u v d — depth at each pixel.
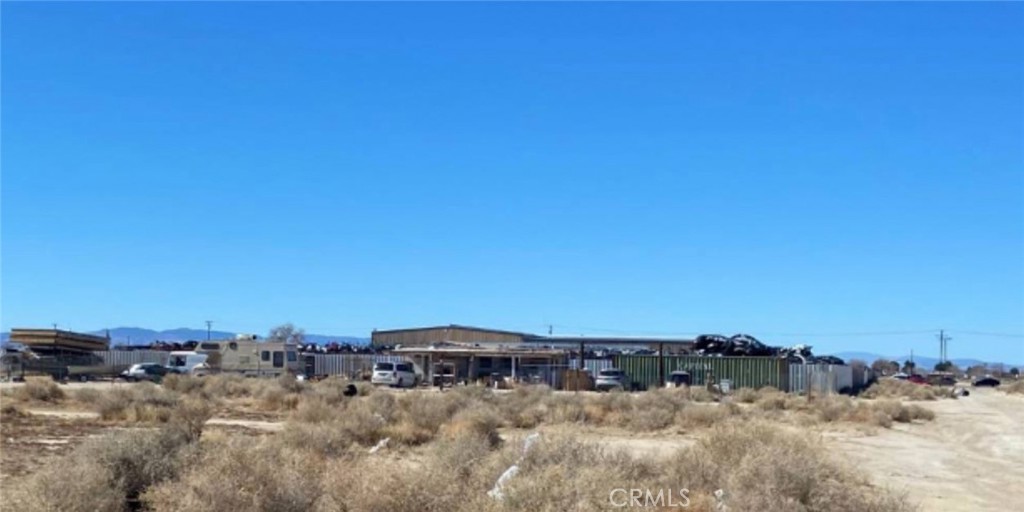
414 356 81.62
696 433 36.28
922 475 25.64
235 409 44.09
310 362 84.25
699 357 76.88
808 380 70.94
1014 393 100.38
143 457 15.65
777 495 14.68
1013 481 25.58
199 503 12.96
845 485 16.78
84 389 49.69
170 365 78.94
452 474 14.25
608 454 17.50
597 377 73.06
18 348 82.12
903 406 54.19
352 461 17.42
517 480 13.33
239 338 79.44
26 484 15.00
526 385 67.19
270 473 13.73
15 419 35.12
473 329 106.06
